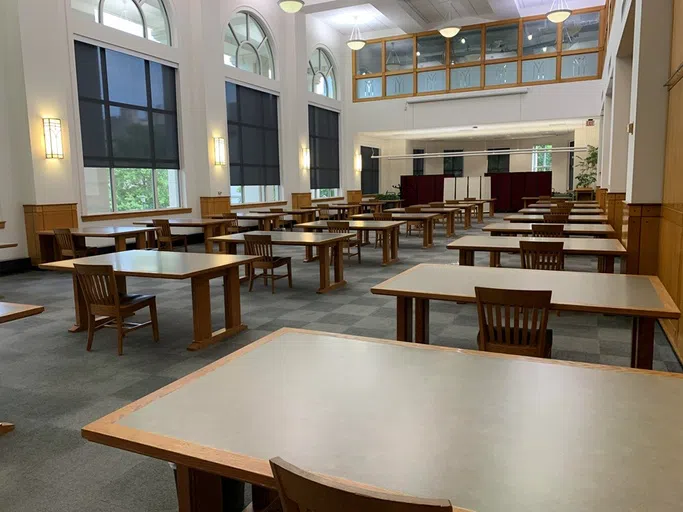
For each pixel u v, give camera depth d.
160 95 10.49
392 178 21.30
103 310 3.98
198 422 1.32
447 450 1.16
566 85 14.25
